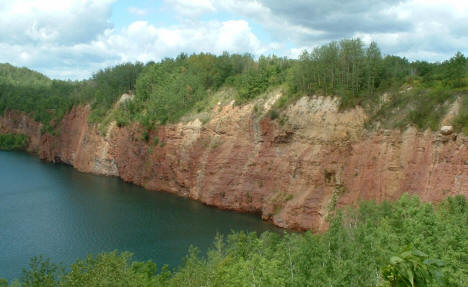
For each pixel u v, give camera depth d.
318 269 24.05
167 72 103.38
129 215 66.12
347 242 29.77
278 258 29.14
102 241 53.69
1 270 44.22
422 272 9.52
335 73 62.62
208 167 74.50
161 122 86.94
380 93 58.38
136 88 106.12
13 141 143.38
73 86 156.00
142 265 36.12
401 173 50.91
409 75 59.69
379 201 51.62
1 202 74.00
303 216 57.81
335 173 57.25
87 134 110.12
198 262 33.66
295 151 61.62
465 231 27.50
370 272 23.11
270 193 64.00
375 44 61.31
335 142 58.00
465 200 39.31
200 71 96.56
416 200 37.78
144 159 90.25
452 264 21.47
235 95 78.56
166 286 31.84
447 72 54.44
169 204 73.56
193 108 85.25
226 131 74.12
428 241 26.53
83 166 108.62
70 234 56.56
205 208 70.75
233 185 70.06
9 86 166.50
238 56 96.25
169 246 51.75
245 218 64.50
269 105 69.38
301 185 59.75
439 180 45.59
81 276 25.67
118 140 99.00
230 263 33.56
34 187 87.00
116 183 93.44
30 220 63.16
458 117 46.62
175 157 82.06
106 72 129.25
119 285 25.30
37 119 137.00
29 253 49.38
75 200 76.00
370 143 54.97
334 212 54.94
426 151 48.56
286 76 72.62
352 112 58.38
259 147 68.25
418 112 51.22
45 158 124.94
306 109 62.50
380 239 27.47
